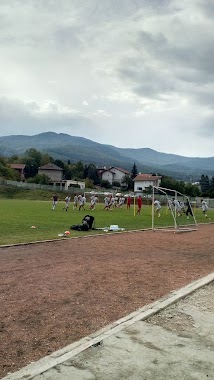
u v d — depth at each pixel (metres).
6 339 5.43
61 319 6.32
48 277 9.48
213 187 141.25
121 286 8.72
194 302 7.44
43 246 14.84
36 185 90.56
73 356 4.73
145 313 6.48
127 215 36.41
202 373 4.37
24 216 29.48
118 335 5.46
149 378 4.22
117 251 14.27
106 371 4.36
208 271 10.77
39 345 5.23
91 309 6.90
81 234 19.42
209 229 26.58
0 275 9.58
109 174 140.75
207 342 5.33
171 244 17.16
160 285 8.90
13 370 4.48
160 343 5.22
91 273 10.09
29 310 6.79
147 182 120.44
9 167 116.00
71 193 85.56
